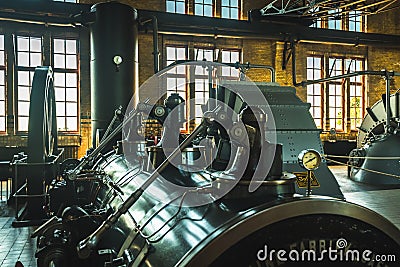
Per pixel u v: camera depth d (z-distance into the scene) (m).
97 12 7.50
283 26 11.84
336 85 14.49
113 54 7.38
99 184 3.54
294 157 5.48
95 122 7.30
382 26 14.49
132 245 1.94
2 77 11.05
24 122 11.29
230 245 1.46
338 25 14.27
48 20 10.04
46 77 5.60
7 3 9.43
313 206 1.54
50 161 5.78
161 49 12.15
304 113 5.91
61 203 4.74
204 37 12.56
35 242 4.72
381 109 10.49
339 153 13.93
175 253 1.58
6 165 6.72
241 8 12.94
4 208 6.53
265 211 1.49
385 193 7.99
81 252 1.72
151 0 11.95
